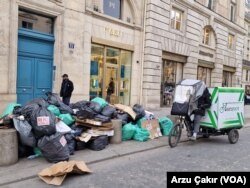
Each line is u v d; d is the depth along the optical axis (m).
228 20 26.05
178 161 6.90
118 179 5.48
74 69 13.34
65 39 12.84
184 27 20.16
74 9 13.13
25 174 5.43
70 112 8.00
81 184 5.16
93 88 14.81
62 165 5.53
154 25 17.25
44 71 12.51
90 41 14.12
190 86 8.65
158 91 17.92
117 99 16.25
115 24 15.54
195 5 20.92
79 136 7.38
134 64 16.94
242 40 29.66
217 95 8.97
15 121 6.13
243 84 36.69
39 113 6.18
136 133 8.84
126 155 7.30
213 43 24.64
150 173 5.91
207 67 24.20
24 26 11.73
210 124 9.08
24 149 6.45
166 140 9.09
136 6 16.62
